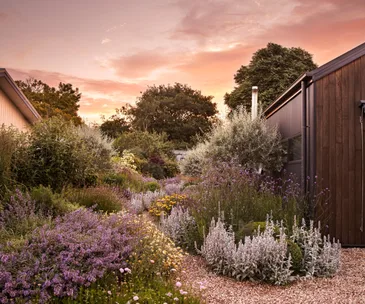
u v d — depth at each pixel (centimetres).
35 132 945
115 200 800
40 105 3603
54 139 920
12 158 817
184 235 601
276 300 396
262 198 670
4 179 709
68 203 676
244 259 455
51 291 342
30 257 365
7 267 349
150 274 411
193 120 3944
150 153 2212
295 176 840
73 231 446
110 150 1505
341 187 666
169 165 2091
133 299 331
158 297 348
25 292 324
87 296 333
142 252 436
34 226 488
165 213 793
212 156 1101
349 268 521
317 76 668
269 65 2584
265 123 1141
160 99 4156
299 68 2558
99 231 451
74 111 4494
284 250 459
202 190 732
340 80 671
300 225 630
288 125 924
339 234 662
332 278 474
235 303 386
